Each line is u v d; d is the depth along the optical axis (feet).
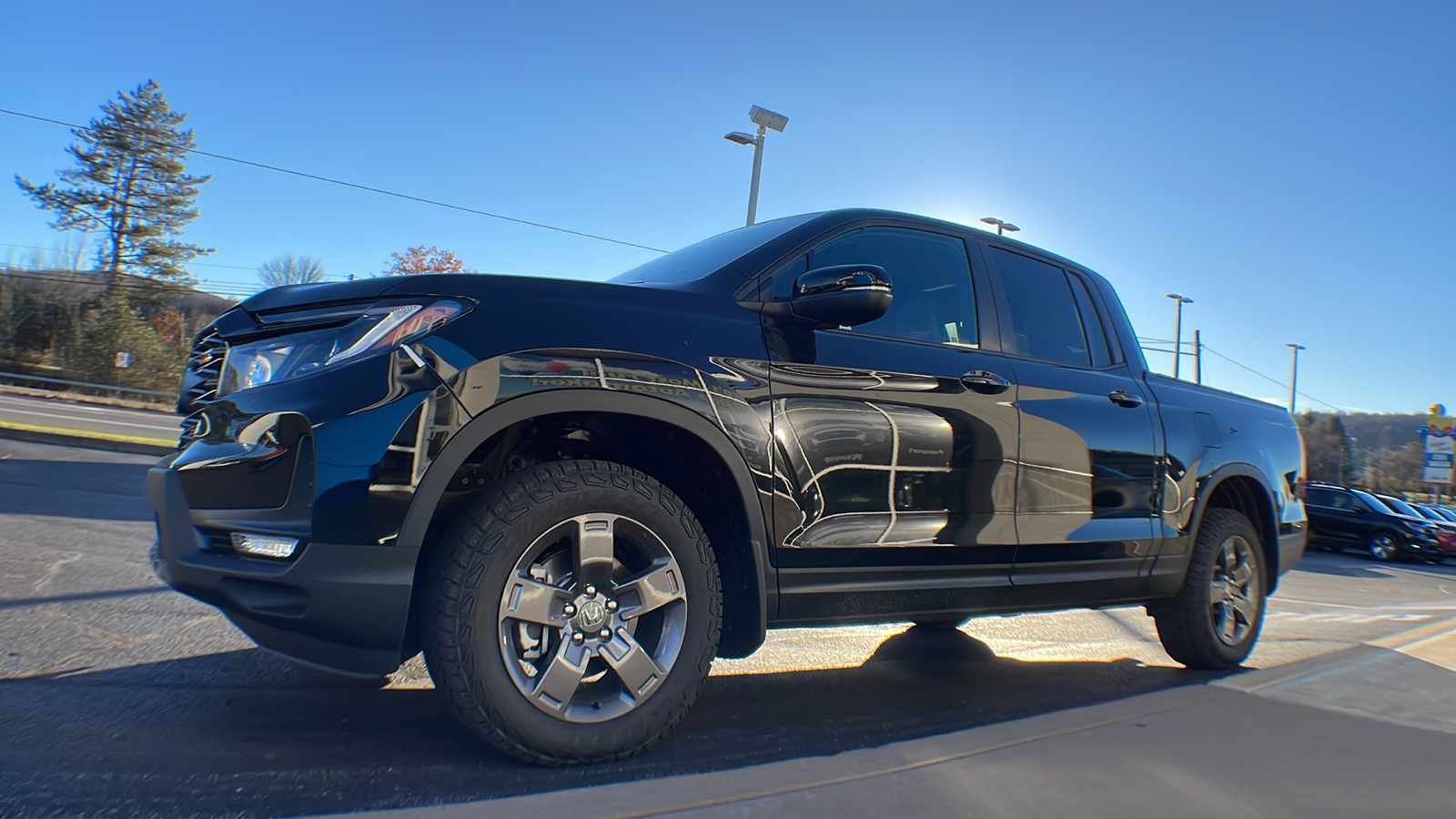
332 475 6.57
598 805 6.35
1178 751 8.43
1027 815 6.61
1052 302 12.05
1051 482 10.65
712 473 8.32
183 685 9.20
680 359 7.86
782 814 6.37
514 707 6.88
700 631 7.66
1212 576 13.05
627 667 7.32
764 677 11.37
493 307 7.30
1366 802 7.33
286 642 6.86
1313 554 63.31
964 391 9.84
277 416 6.82
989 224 59.77
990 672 12.51
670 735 7.57
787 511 8.30
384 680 9.77
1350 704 10.95
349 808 6.12
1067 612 19.07
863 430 8.90
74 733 7.55
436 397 6.77
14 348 131.95
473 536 6.82
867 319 8.29
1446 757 8.77
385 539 6.59
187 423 8.53
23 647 10.24
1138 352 13.26
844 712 9.64
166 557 7.23
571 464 7.30
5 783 6.35
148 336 122.83
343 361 7.00
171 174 152.46
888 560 9.03
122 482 28.22
